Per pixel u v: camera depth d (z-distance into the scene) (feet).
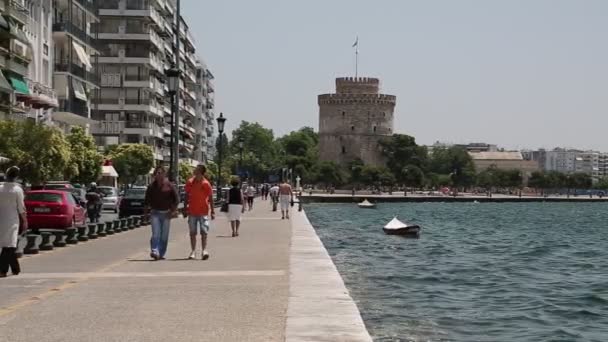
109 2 337.93
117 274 61.46
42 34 223.10
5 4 189.57
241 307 44.39
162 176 74.64
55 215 110.42
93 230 105.70
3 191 59.93
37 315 41.91
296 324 38.14
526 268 122.21
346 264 121.49
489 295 85.61
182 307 44.50
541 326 65.51
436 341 55.93
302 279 56.24
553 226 307.58
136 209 163.94
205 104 600.39
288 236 109.40
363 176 601.62
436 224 305.12
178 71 158.51
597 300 82.48
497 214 431.84
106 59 341.00
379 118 620.49
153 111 354.95
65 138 202.80
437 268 117.50
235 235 110.11
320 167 606.14
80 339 35.47
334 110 614.75
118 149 303.68
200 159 552.41
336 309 42.60
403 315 67.87
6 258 59.98
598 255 155.74
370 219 316.81
